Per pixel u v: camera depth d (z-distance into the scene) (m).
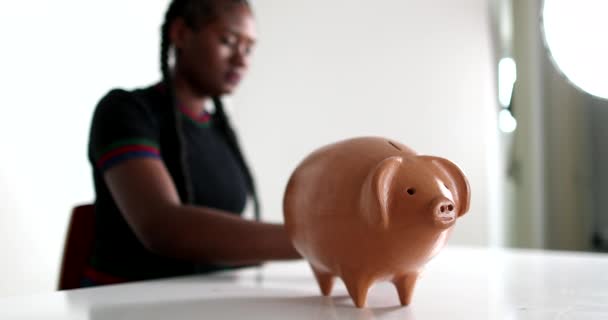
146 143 0.76
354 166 0.40
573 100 1.50
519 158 1.60
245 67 0.96
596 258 0.76
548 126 1.54
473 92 1.71
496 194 1.71
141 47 1.46
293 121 1.84
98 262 0.86
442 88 1.74
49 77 1.20
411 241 0.38
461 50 1.72
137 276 0.84
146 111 0.82
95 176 0.86
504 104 1.63
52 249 1.20
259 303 0.42
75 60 1.27
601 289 0.48
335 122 1.82
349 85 1.81
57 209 1.21
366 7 1.80
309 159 0.44
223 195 0.96
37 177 1.17
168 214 0.67
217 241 0.64
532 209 1.57
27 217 1.15
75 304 0.42
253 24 0.95
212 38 0.91
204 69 0.93
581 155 1.50
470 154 1.71
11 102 1.12
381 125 1.79
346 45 1.81
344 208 0.40
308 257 0.45
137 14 1.45
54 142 1.21
